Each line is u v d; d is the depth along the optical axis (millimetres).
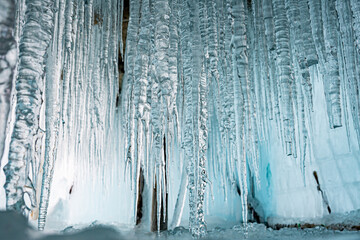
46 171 3553
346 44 4484
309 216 6980
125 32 7703
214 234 5727
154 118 4730
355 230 5305
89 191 8594
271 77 5613
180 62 5637
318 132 6633
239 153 4391
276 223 8344
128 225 6781
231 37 4613
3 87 1612
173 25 4656
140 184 6332
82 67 5625
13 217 1004
